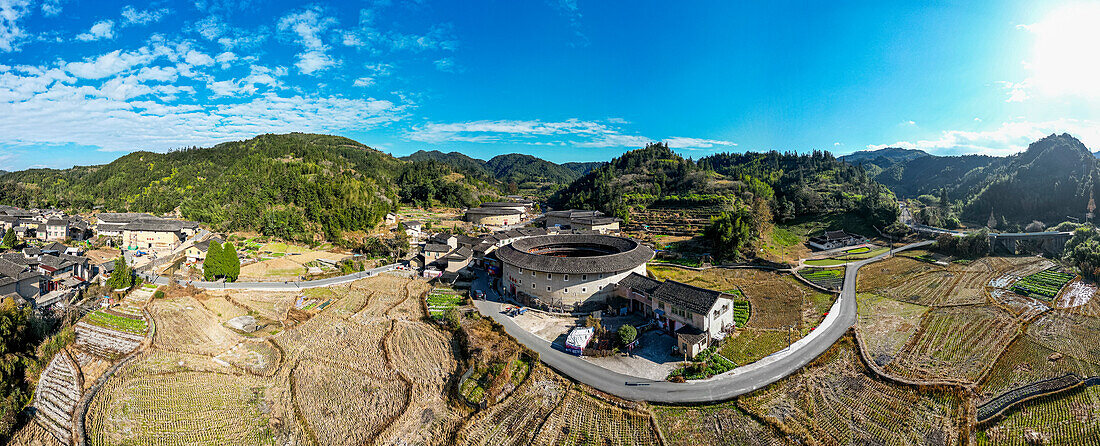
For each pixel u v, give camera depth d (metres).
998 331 54.62
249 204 132.50
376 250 103.88
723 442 35.47
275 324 59.94
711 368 46.19
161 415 39.22
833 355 49.12
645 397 41.16
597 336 53.06
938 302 66.56
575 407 39.91
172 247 106.44
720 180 190.88
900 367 46.34
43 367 47.00
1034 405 39.00
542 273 65.19
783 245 115.44
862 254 105.00
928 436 35.53
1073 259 83.12
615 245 78.69
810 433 36.00
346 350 51.62
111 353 50.72
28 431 37.38
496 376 44.31
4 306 50.25
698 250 105.38
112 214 134.12
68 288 72.62
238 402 41.12
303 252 106.06
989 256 95.19
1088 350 49.09
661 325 56.75
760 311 64.19
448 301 69.75
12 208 148.12
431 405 40.34
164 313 62.91
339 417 38.78
